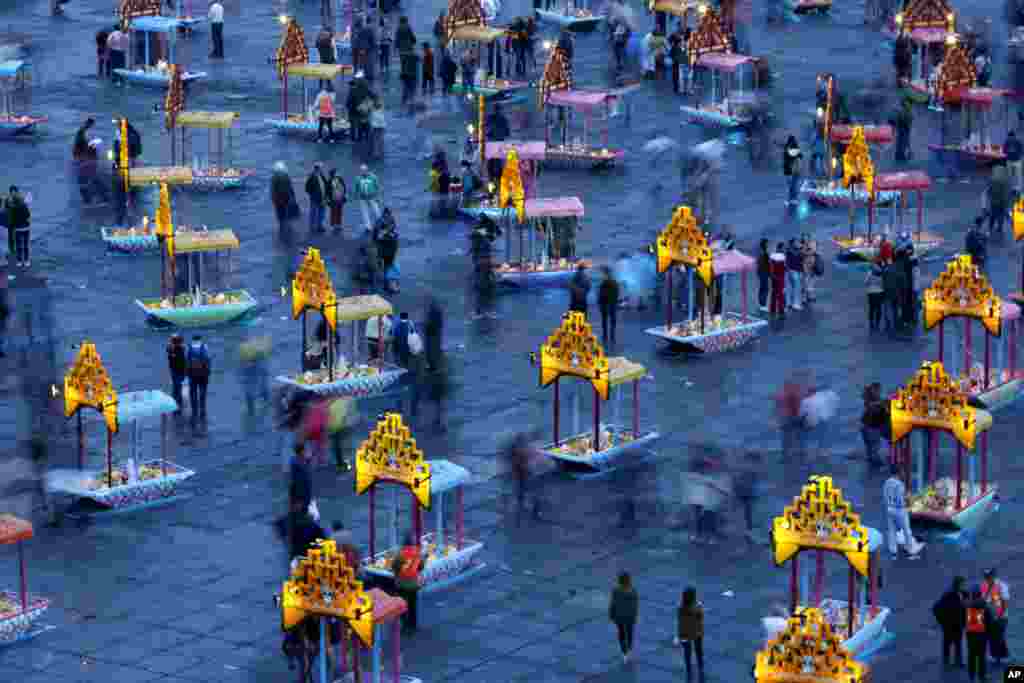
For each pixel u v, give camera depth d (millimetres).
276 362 104500
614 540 86312
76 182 130750
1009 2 160500
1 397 100688
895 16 159625
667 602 81188
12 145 137500
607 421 97500
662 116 144125
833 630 75062
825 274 117750
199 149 136625
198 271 114562
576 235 121938
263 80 151375
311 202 122688
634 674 75938
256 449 95062
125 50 151125
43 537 86625
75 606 81062
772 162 135375
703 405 99625
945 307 97938
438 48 154875
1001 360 101062
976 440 95562
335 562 71188
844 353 106375
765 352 106562
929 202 129000
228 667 76688
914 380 85938
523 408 99625
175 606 81125
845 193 127312
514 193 114188
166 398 90250
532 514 88500
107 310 111938
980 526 87125
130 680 75688
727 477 87812
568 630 79250
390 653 77375
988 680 75312
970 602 74812
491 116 135750
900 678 75500
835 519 74812
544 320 111125
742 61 141750
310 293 99125
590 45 160750
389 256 113812
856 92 146125
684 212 104000
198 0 171250
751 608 80562
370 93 137500
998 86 148375
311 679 74812
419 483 80625
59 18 166500
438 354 102875
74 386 89188
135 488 89000
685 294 111625
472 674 75938
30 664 76875
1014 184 131250
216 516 88688
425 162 135250
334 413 93875
